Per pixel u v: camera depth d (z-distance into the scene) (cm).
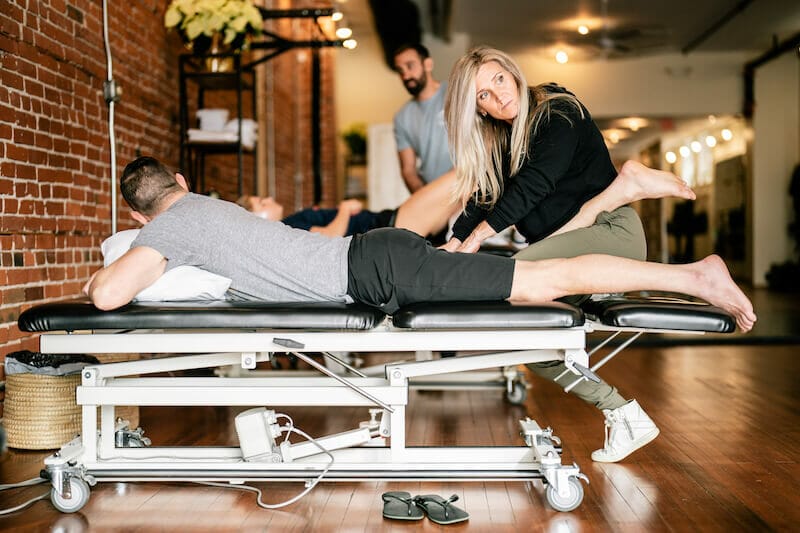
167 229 221
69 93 362
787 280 1057
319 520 201
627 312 211
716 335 580
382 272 222
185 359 222
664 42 961
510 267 221
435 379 377
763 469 244
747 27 916
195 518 203
